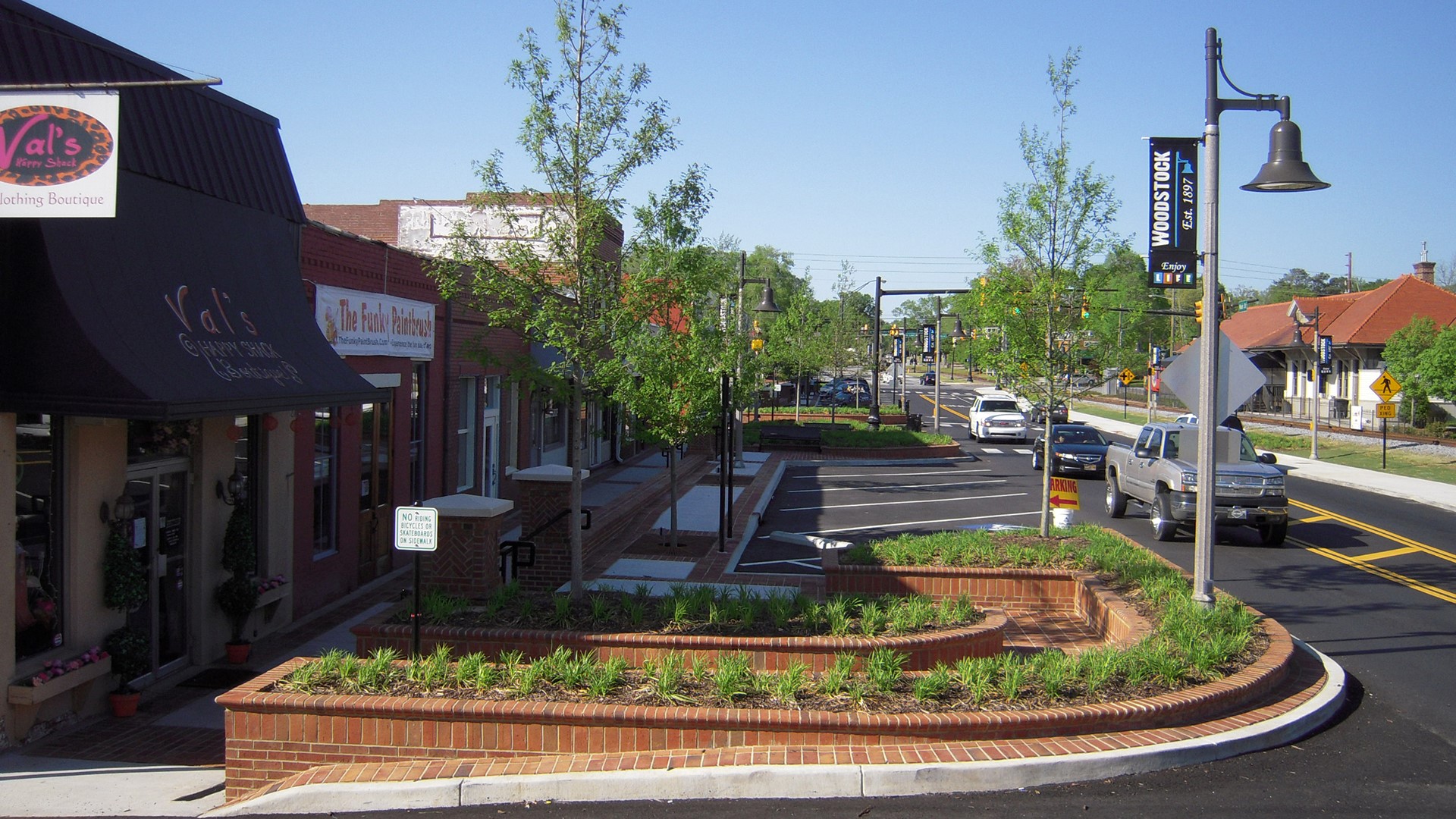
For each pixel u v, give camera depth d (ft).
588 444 89.66
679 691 25.30
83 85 23.44
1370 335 161.48
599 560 47.24
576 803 21.66
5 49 26.94
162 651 34.86
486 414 65.21
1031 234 48.88
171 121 33.37
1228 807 21.15
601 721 23.45
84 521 30.45
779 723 23.35
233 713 24.02
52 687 28.22
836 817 20.62
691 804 21.48
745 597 32.45
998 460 116.88
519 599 33.22
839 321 212.43
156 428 34.32
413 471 53.72
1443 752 24.95
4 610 27.30
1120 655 27.99
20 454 28.55
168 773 26.18
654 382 40.50
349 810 21.79
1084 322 49.55
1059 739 23.81
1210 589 34.35
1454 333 129.39
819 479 95.96
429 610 31.50
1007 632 37.73
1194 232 39.91
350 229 95.20
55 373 27.07
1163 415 203.92
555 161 32.22
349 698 24.17
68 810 23.16
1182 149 39.68
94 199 23.44
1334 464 111.24
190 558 36.19
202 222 34.45
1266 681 28.27
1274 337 191.01
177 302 31.55
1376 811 21.09
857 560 42.42
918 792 21.71
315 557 43.55
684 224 33.06
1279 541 59.16
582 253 32.04
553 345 32.24
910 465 109.81
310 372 36.22
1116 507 70.59
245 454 39.11
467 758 23.66
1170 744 23.66
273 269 37.83
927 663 29.45
